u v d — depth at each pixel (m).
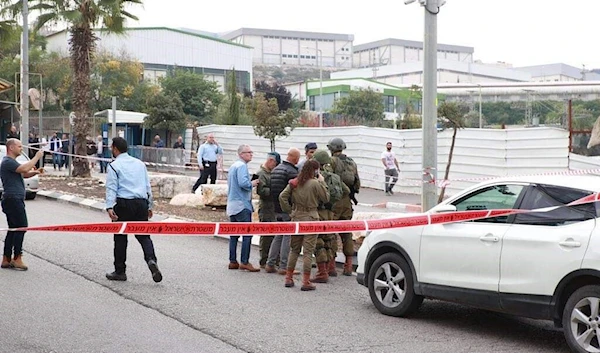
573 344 6.84
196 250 13.26
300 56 168.88
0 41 29.59
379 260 8.73
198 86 61.38
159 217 17.30
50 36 68.75
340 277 11.21
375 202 22.53
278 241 11.31
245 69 90.12
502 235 7.45
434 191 12.09
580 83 46.28
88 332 7.51
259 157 33.72
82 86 28.39
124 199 10.01
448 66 103.06
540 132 23.03
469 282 7.70
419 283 8.24
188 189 22.17
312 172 10.15
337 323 8.21
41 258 11.69
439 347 7.30
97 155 33.66
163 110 41.56
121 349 6.94
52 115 48.50
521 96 51.03
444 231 8.02
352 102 66.31
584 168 22.11
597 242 6.73
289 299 9.45
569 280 6.90
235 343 7.24
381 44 166.12
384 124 59.00
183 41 83.50
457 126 22.36
